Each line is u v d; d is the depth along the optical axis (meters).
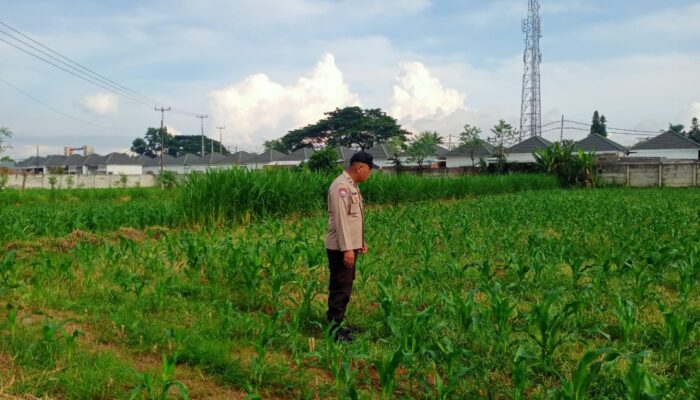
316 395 3.89
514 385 3.95
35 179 43.41
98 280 6.86
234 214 12.98
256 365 4.08
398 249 9.06
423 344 4.19
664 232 10.92
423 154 50.06
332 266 5.25
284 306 6.00
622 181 33.50
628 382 3.10
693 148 46.12
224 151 107.31
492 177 29.45
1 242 9.88
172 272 7.33
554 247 8.48
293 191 14.57
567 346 4.76
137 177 48.44
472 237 10.46
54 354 4.26
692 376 4.07
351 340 5.02
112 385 3.84
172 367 3.65
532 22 63.31
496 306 4.77
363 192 19.36
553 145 36.25
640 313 5.67
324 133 77.00
